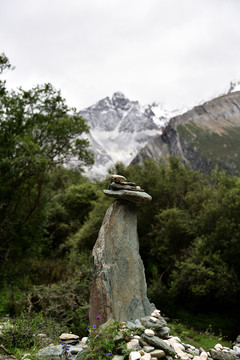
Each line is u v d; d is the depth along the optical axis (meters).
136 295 6.23
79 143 16.20
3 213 15.73
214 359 4.86
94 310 5.96
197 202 19.78
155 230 19.55
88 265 12.20
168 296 16.09
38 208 17.22
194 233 17.34
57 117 16.89
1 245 15.97
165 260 18.45
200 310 15.54
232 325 13.64
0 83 15.43
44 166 14.56
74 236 23.31
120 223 6.83
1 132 15.43
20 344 5.38
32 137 16.12
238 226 15.51
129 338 4.46
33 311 8.23
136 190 7.30
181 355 4.43
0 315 9.54
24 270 15.15
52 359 4.29
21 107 15.83
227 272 14.31
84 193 30.34
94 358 3.87
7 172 15.16
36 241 17.53
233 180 22.58
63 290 9.27
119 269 6.27
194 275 15.00
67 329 7.26
